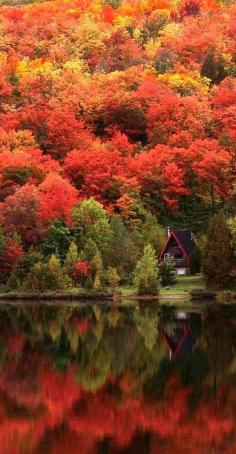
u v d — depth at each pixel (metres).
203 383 37.38
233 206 119.12
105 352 47.19
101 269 95.69
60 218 104.50
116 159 127.00
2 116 153.00
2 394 35.69
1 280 99.94
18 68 184.50
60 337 54.50
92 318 67.50
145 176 122.12
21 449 27.36
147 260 90.88
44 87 170.00
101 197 122.69
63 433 29.31
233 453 26.83
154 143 141.50
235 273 86.94
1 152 129.75
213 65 178.75
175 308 75.31
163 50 187.75
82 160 126.12
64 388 36.81
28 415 31.92
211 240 88.44
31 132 143.50
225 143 128.50
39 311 75.75
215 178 116.75
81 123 147.12
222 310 72.19
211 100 159.25
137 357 45.06
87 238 102.19
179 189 120.44
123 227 101.56
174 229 117.56
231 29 197.12
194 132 138.25
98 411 32.44
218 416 31.36
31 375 40.09
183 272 101.94
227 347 48.06
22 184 120.44
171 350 47.41
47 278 94.75
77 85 167.88
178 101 147.75
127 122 155.62
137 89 164.00
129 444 27.94
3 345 50.62
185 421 30.70
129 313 71.50
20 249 99.94
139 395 35.09
